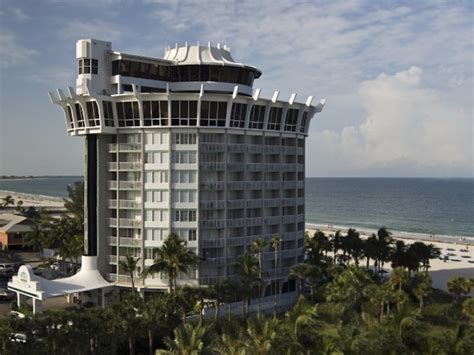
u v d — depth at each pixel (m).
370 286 71.62
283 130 98.19
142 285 86.50
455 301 80.88
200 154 87.12
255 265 77.31
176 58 99.00
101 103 87.06
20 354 51.47
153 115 87.12
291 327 50.00
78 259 103.94
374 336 53.00
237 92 91.94
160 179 87.56
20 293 78.25
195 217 87.12
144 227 87.69
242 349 45.41
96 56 91.56
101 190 90.81
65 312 56.69
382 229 107.19
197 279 86.75
